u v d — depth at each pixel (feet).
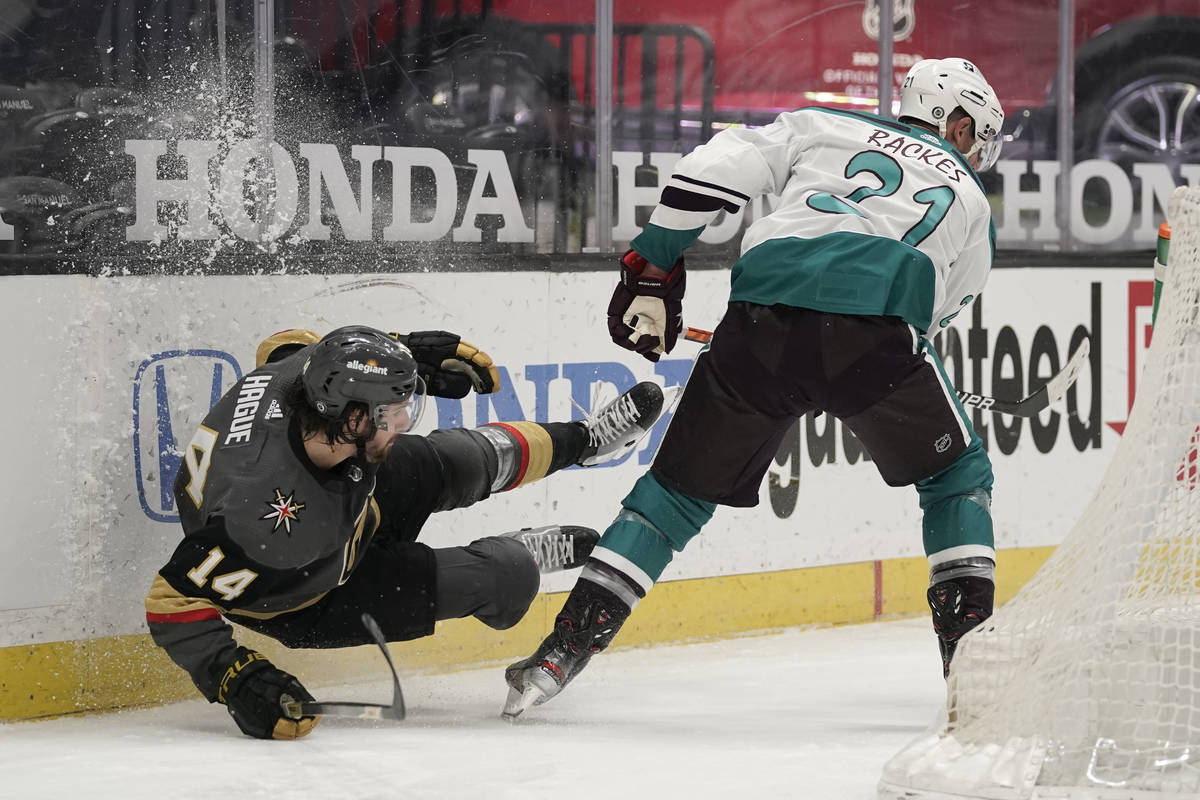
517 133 45.75
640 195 48.98
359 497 32.99
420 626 35.65
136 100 38.47
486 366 36.47
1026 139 56.49
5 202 36.65
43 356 37.27
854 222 34.06
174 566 32.17
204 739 32.50
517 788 27.09
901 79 54.54
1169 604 30.12
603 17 47.47
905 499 53.62
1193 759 27.09
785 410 34.40
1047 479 56.49
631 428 39.09
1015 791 25.29
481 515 45.19
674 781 27.68
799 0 52.03
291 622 34.60
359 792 26.86
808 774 28.40
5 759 30.89
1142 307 58.29
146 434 38.96
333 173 42.01
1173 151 58.85
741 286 34.58
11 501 36.94
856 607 52.70
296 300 41.47
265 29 40.45
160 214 39.01
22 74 36.76
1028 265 55.72
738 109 51.24
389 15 42.80
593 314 47.57
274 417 32.65
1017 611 30.81
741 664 45.01
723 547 49.62
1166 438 29.32
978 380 54.85
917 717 36.37
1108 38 57.41
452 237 44.50
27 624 37.22
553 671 34.94
